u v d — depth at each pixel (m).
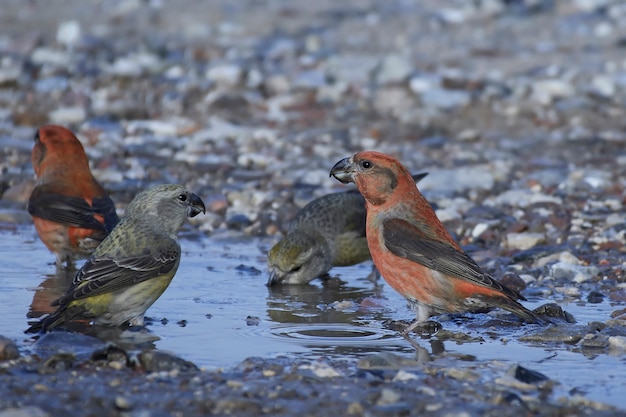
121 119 21.06
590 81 23.92
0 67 23.95
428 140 19.86
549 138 20.25
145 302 10.15
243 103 22.30
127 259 10.02
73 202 12.24
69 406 7.59
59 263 12.48
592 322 10.07
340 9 31.25
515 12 30.38
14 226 14.59
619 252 13.16
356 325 10.35
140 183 16.47
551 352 9.25
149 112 21.67
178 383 8.12
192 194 10.74
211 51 25.94
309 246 12.33
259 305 11.16
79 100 21.89
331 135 20.11
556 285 11.87
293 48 26.64
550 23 29.53
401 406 7.62
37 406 7.57
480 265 12.70
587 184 16.61
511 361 8.95
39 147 12.72
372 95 22.94
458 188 16.55
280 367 8.59
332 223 12.73
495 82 23.30
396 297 11.74
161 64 24.86
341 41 27.77
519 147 19.59
